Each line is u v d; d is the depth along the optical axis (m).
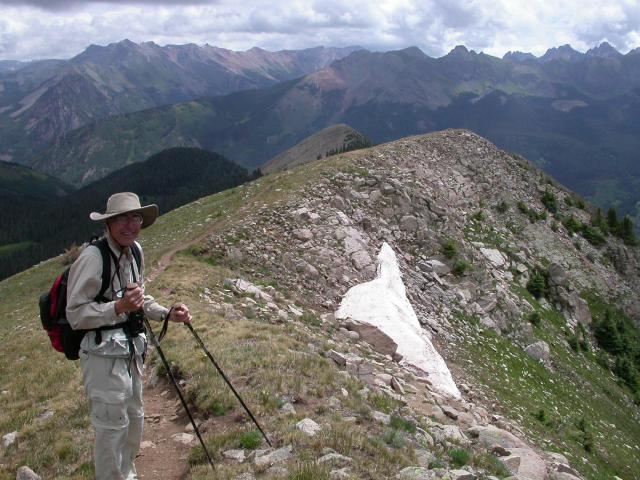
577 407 39.53
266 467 8.17
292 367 13.52
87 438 10.77
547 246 66.94
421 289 42.81
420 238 48.16
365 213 47.69
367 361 20.25
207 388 11.68
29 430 11.64
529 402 33.66
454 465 10.55
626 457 33.81
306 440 9.02
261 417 10.44
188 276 28.31
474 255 51.16
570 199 80.19
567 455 26.58
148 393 12.98
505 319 45.81
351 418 10.98
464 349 37.41
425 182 60.34
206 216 49.00
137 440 7.56
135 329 6.81
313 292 33.78
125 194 6.50
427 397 18.45
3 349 20.67
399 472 8.48
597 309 63.91
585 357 52.62
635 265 74.38
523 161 82.50
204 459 8.98
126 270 6.64
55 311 6.55
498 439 14.26
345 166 55.16
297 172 57.78
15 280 55.72
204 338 16.47
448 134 78.00
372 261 40.03
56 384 15.05
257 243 36.84
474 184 69.06
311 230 40.47
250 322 20.11
